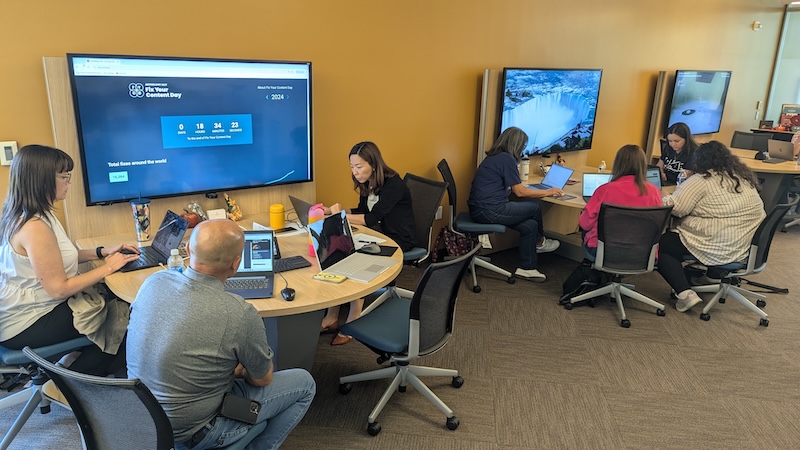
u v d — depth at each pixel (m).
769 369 2.98
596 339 3.29
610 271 3.45
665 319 3.59
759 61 7.61
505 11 4.33
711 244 3.53
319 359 2.98
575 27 4.90
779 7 7.55
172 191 2.84
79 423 1.56
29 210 2.04
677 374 2.91
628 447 2.33
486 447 2.31
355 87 3.67
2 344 2.10
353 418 2.48
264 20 3.13
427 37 3.95
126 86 2.56
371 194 3.29
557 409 2.58
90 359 2.25
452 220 4.16
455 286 2.32
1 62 2.41
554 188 4.29
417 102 4.05
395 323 2.44
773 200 5.62
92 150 2.54
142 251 2.47
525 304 3.79
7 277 2.07
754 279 4.40
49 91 2.44
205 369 1.54
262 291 2.10
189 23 2.86
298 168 3.30
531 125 4.62
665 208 3.22
